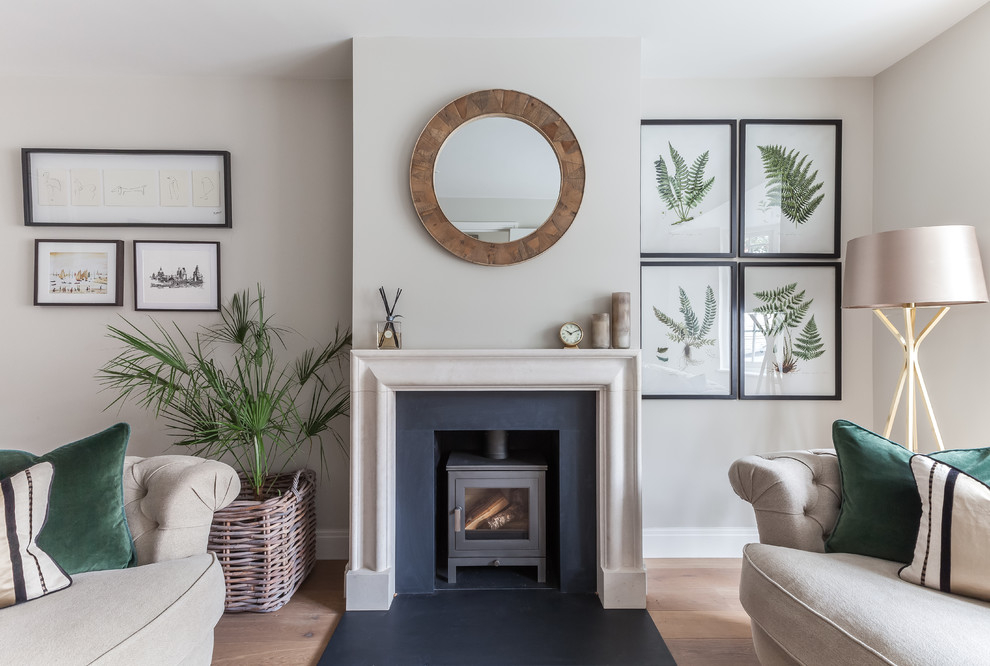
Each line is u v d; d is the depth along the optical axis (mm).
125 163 2961
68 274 2947
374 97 2582
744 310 3039
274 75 2980
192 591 1598
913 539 1689
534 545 2645
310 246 3010
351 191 3014
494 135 2592
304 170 3010
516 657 2057
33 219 2936
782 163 3023
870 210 3037
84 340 2957
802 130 3021
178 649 1482
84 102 2963
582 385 2484
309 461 3006
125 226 2947
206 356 2986
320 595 2576
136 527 1818
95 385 2953
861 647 1317
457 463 2680
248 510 2393
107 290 2953
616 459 2469
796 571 1641
